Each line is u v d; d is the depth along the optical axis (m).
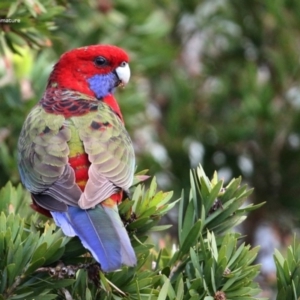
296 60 13.73
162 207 7.57
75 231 7.37
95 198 7.63
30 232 7.26
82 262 7.40
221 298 7.10
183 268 7.57
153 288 7.29
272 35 14.58
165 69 14.94
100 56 9.85
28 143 8.39
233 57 14.95
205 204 7.71
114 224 7.41
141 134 14.04
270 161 13.59
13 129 11.44
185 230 7.66
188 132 13.95
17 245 6.92
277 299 7.27
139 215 7.57
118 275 7.23
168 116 14.03
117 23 13.44
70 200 7.67
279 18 14.01
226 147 13.85
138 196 7.73
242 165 13.81
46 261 7.07
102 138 8.34
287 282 7.29
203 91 14.83
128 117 12.83
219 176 13.77
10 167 11.02
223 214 7.70
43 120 8.58
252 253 7.38
